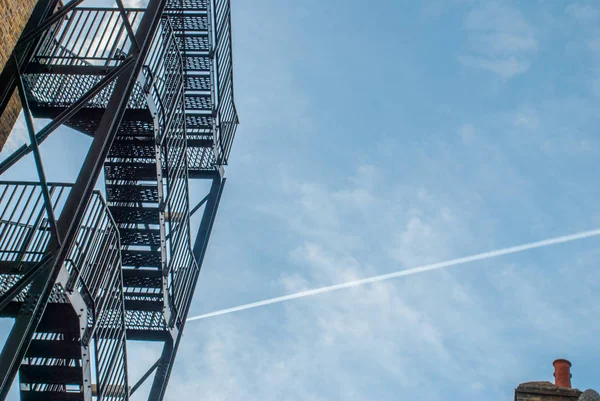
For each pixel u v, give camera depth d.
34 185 11.21
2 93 11.16
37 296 9.23
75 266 10.66
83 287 11.15
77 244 11.23
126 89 10.69
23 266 10.41
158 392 15.45
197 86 17.86
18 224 11.04
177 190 15.38
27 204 11.07
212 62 17.83
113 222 11.96
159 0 11.51
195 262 16.80
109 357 12.33
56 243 9.53
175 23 17.75
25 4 10.73
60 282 10.22
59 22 12.62
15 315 11.18
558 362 10.59
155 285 14.98
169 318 15.51
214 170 18.38
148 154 14.05
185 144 15.38
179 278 15.77
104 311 12.23
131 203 14.41
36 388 12.05
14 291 9.23
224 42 18.45
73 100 12.77
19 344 8.87
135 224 14.90
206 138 18.16
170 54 14.40
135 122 13.48
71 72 11.98
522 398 10.03
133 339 15.62
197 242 17.52
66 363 11.87
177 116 15.04
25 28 11.83
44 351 11.43
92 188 10.03
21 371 11.60
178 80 14.88
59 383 11.70
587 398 9.11
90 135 13.14
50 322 11.12
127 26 10.94
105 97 12.73
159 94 13.91
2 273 10.42
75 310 10.85
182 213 15.63
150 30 11.23
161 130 14.20
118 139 13.77
